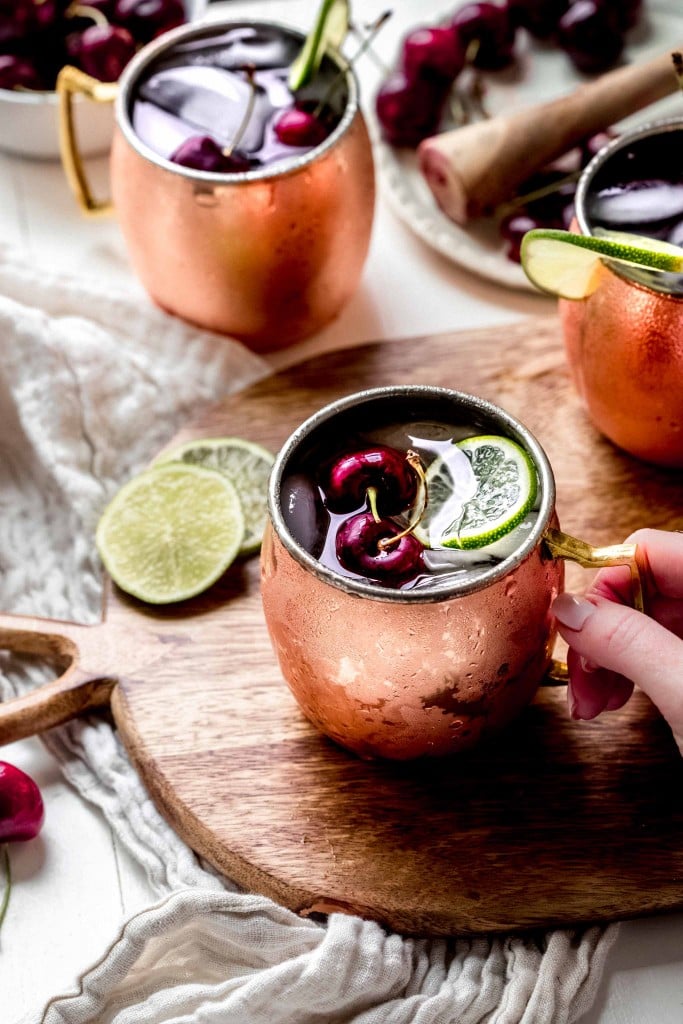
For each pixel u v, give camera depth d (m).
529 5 0.83
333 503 0.56
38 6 0.80
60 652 0.65
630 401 0.64
